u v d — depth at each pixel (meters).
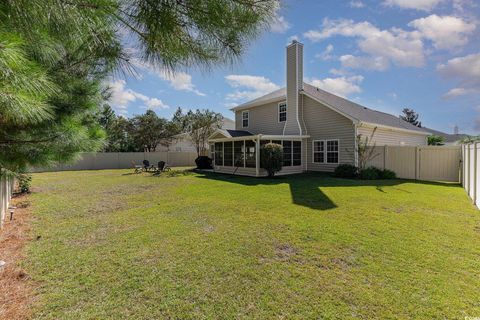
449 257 3.21
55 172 17.30
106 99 2.96
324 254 3.35
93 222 4.93
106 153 21.22
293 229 4.34
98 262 3.18
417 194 7.39
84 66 2.19
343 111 12.51
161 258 3.29
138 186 10.02
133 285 2.65
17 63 1.13
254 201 6.64
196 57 1.99
